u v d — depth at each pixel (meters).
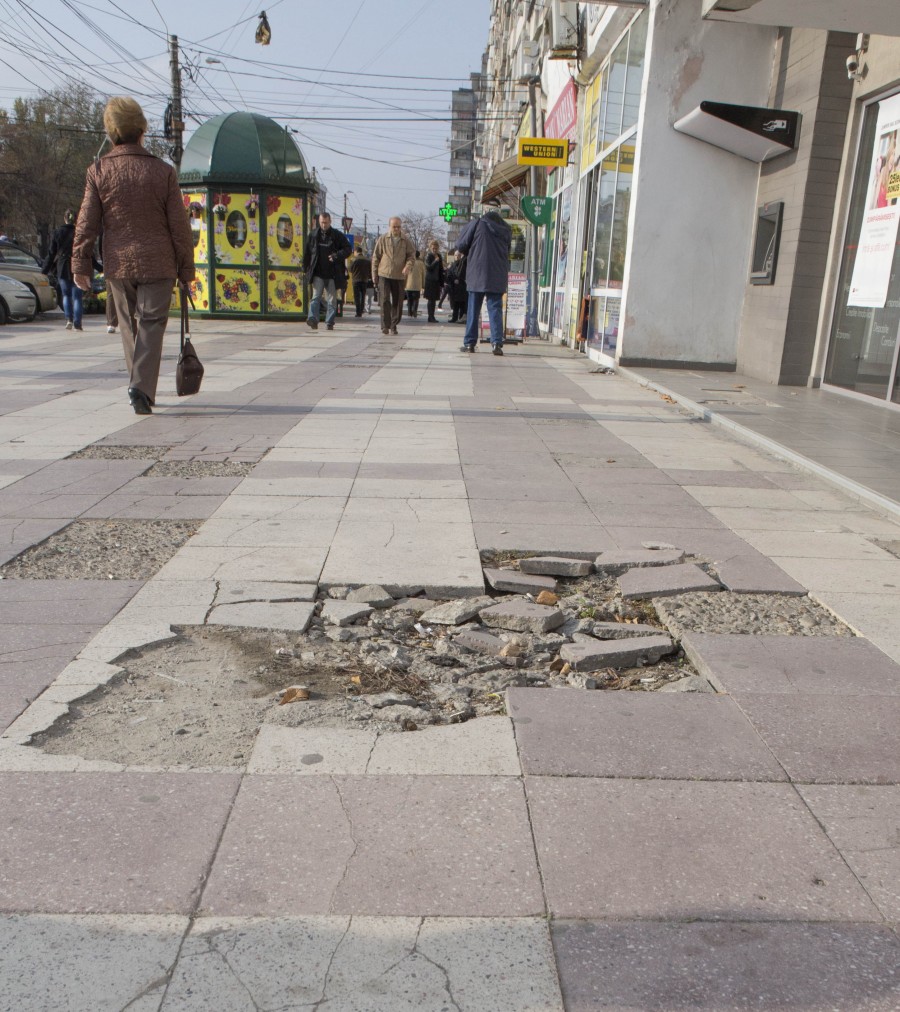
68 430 6.72
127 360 7.44
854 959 1.82
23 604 3.48
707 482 5.72
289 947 1.80
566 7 14.10
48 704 2.71
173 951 1.78
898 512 4.95
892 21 5.95
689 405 8.51
